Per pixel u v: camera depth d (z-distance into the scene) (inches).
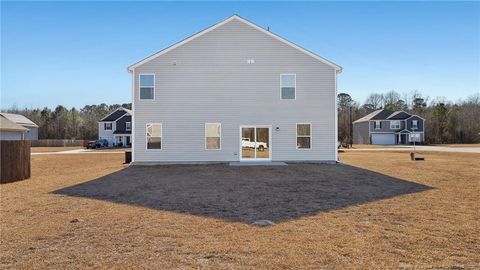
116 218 283.1
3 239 228.1
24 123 2301.9
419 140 2456.9
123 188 443.5
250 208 319.6
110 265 181.2
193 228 251.4
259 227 253.0
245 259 188.4
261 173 593.9
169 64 781.3
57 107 3218.5
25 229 251.9
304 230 244.7
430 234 234.4
